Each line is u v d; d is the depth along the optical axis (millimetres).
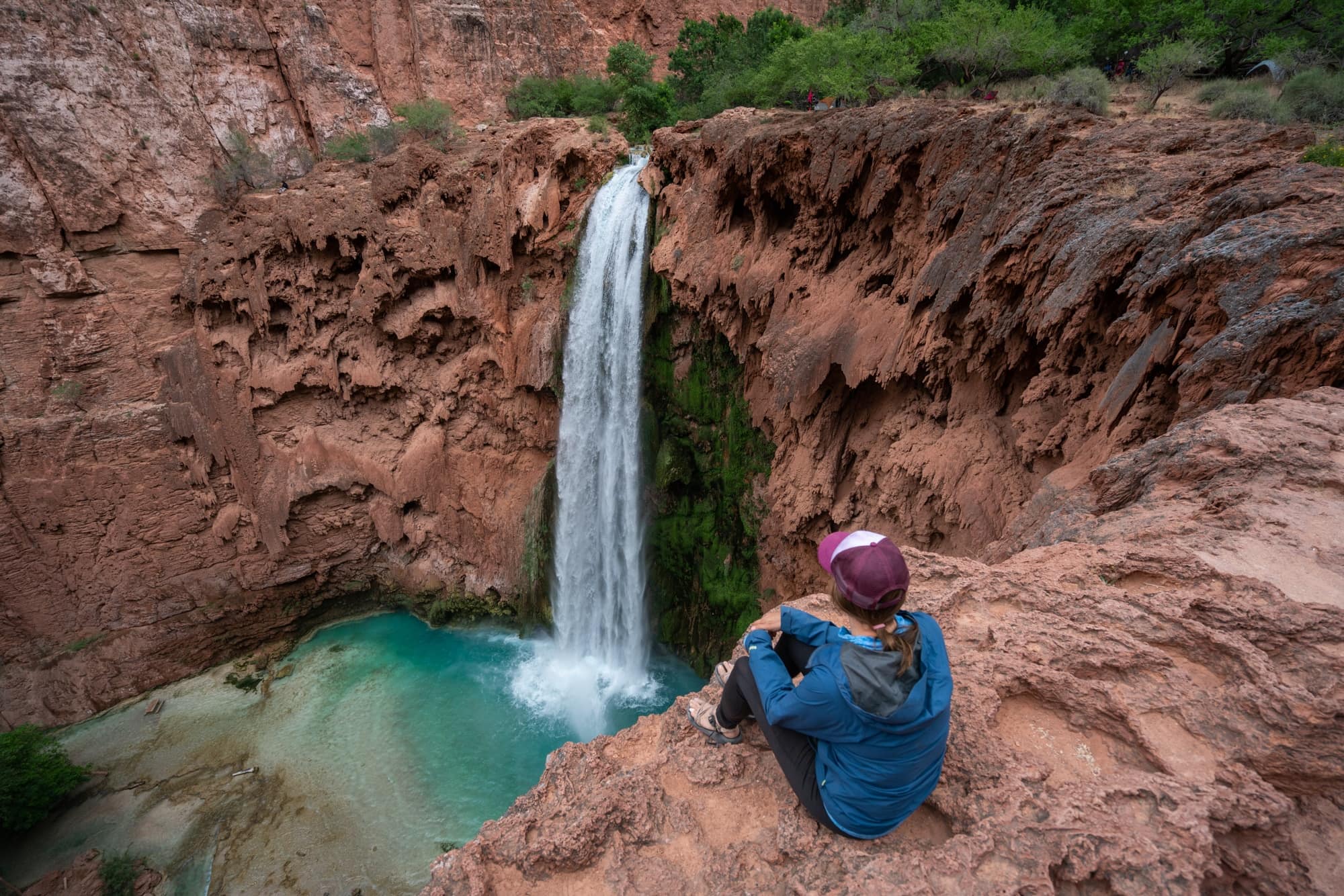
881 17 24328
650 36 37219
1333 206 7375
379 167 21781
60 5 20703
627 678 22359
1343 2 19719
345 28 29391
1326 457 5066
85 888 16281
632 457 21688
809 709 2758
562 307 21719
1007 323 11391
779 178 16203
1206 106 16359
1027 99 16766
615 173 21297
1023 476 11969
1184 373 7633
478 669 23078
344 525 24688
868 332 14445
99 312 21406
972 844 2836
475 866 3264
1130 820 2873
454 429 24172
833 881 2842
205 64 24797
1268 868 2799
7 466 20531
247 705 21844
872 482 15281
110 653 22141
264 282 21812
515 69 32562
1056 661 3732
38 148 20156
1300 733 3029
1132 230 9195
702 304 18453
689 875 3113
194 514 23031
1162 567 4254
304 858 16703
